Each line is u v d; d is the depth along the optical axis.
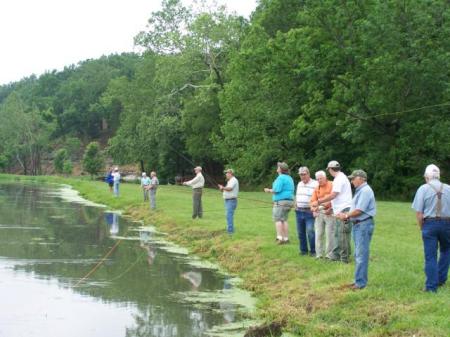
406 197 40.22
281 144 45.78
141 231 25.33
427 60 36.38
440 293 10.37
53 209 35.75
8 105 122.06
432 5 38.25
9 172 126.38
